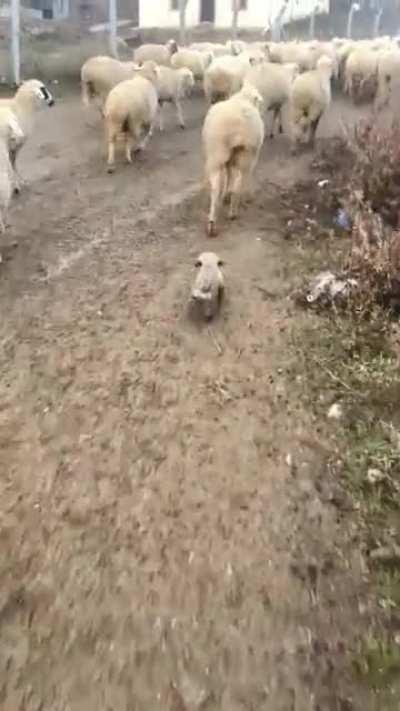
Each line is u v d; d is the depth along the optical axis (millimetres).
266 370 1791
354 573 1219
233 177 2609
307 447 1526
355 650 1082
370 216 2400
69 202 2910
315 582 1204
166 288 2191
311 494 1398
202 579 1215
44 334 1946
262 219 2721
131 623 1136
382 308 2029
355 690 1023
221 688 1035
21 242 2516
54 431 1582
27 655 1085
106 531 1317
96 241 2535
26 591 1192
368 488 1401
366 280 2062
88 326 1988
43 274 2281
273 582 1206
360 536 1294
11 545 1285
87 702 1018
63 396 1698
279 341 1910
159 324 1997
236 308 2068
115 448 1533
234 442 1550
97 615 1149
